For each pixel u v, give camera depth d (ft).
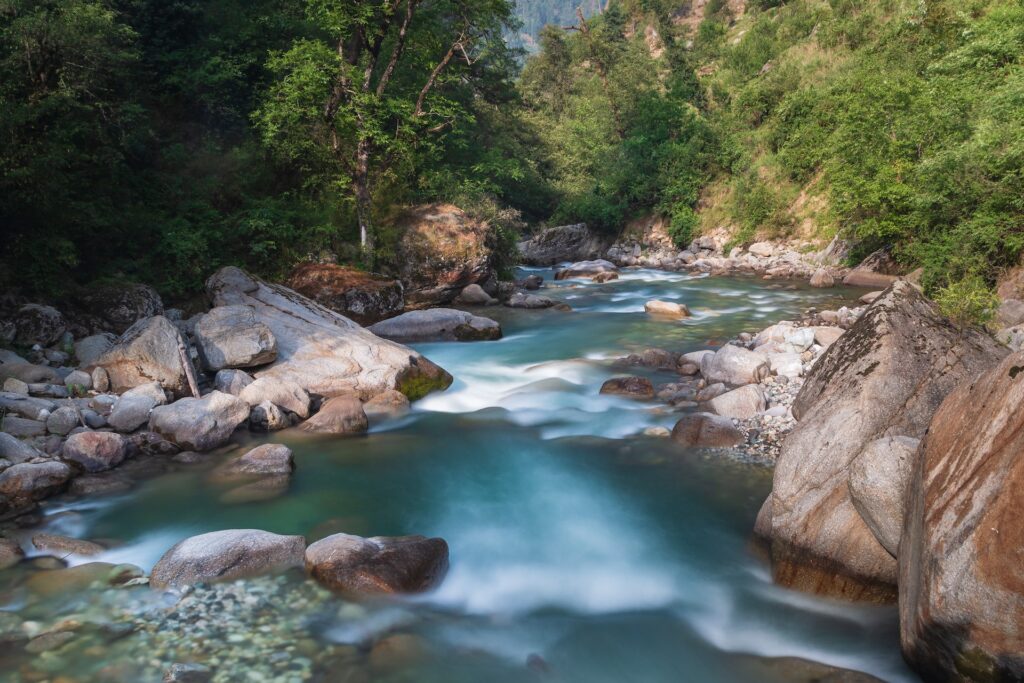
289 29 71.82
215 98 62.44
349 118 59.98
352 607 17.17
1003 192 52.65
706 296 73.10
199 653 15.26
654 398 34.94
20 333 34.86
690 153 134.00
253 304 40.11
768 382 36.04
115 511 22.61
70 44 40.86
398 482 25.20
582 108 191.72
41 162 37.32
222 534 19.44
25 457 24.29
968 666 11.98
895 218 73.10
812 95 120.98
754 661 15.62
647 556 20.26
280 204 58.70
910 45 109.70
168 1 60.90
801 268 90.38
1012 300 44.39
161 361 32.42
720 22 262.26
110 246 45.88
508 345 48.29
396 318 49.60
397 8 67.26
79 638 15.69
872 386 18.85
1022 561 11.21
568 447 28.50
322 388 34.53
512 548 20.76
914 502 14.61
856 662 15.35
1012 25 71.05
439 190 75.72
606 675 15.28
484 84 116.06
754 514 22.34
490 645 16.28
